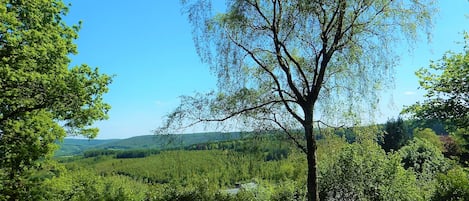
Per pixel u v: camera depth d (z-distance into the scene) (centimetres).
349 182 1563
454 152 3675
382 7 1028
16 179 1124
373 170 1562
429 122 1404
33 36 1252
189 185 1589
